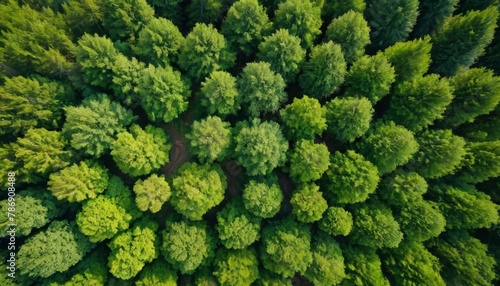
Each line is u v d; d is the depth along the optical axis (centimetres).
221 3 4688
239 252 4191
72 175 3828
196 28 4159
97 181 4006
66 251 3816
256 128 4081
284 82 4484
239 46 4691
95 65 4038
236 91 4219
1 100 3766
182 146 4722
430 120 4284
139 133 4088
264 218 4541
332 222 4109
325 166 4044
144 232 4044
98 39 3984
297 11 4278
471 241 4297
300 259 3975
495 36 4784
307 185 4206
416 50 4200
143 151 3969
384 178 4441
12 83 3722
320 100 4775
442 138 4231
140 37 4253
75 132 3950
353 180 4006
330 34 4494
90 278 3916
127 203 4116
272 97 4200
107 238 4275
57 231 3856
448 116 4459
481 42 4331
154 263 4209
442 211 4309
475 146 4256
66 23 4334
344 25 4294
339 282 4031
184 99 4431
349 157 4244
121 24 4409
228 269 4072
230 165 4753
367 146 4328
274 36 4200
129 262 3831
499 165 4056
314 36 4609
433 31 4794
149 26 4219
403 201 4178
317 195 4081
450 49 4509
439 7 4581
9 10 4088
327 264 4003
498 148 4091
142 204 3831
